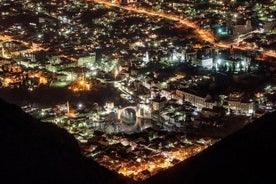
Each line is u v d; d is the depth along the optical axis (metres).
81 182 44.22
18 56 158.25
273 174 32.16
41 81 136.25
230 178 32.97
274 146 34.78
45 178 41.81
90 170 47.75
